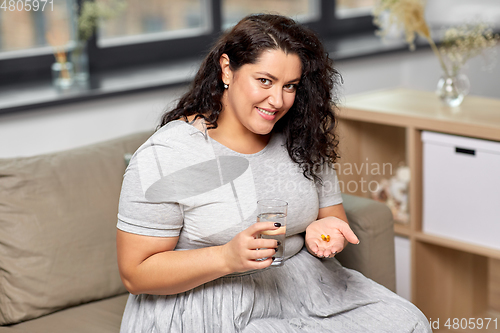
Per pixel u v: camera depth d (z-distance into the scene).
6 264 1.59
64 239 1.65
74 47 2.55
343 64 3.09
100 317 1.61
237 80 1.33
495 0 3.65
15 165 1.68
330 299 1.49
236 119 1.41
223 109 1.41
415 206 2.24
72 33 2.67
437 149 2.16
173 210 1.35
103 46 2.79
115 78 2.62
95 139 2.44
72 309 1.66
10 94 2.34
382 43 3.36
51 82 2.57
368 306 1.49
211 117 1.39
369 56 3.16
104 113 2.44
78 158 1.78
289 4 3.38
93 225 1.70
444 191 2.17
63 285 1.64
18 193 1.64
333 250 1.42
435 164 2.18
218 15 3.08
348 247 1.80
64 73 2.51
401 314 1.46
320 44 1.40
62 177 1.71
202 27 3.12
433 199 2.21
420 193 2.25
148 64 2.91
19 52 2.58
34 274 1.61
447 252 2.36
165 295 1.40
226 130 1.42
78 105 2.36
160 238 1.34
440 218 2.21
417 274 2.29
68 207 1.68
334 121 1.54
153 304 1.40
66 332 1.53
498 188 2.02
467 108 2.26
